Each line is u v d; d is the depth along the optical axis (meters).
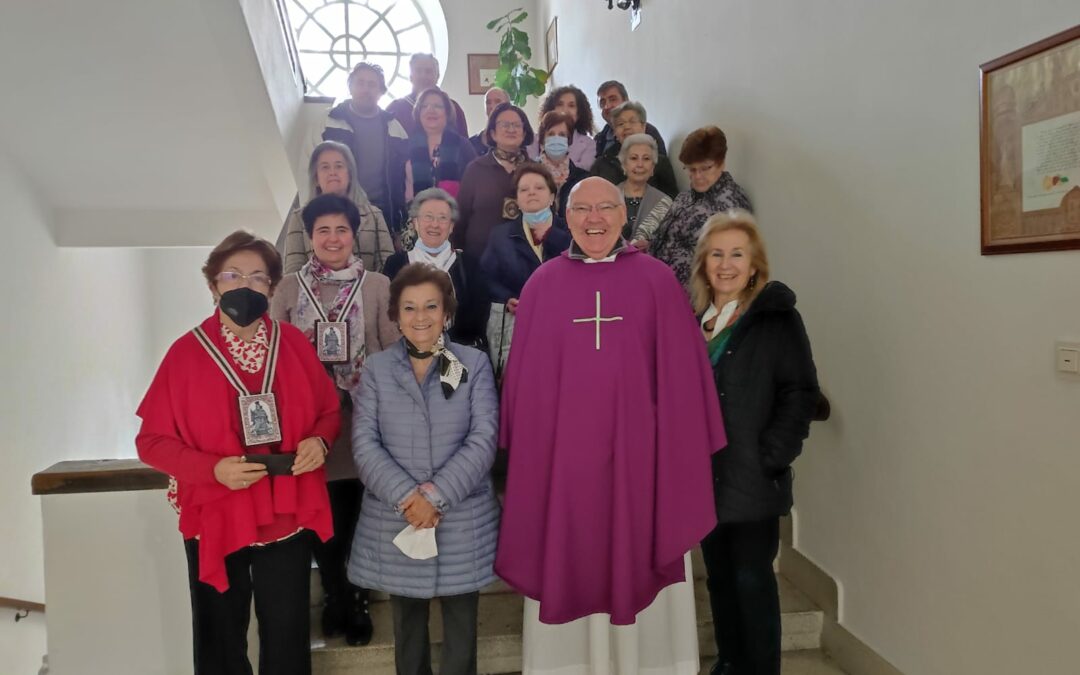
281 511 1.75
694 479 1.90
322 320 2.21
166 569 2.27
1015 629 1.67
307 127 4.24
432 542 1.77
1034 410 1.59
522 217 2.48
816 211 2.39
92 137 3.45
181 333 5.29
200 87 3.37
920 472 1.96
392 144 3.49
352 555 1.89
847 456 2.29
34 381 3.42
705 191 2.79
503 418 1.97
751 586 1.96
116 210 3.87
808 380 1.91
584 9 5.34
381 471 1.78
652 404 1.93
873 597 2.19
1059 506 1.54
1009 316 1.64
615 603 1.88
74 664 2.26
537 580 1.93
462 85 6.38
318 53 6.49
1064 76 1.46
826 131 2.32
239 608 1.85
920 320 1.92
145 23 3.02
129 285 4.61
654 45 3.97
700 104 3.35
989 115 1.65
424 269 1.86
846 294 2.24
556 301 1.96
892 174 2.01
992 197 1.65
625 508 1.89
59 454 3.64
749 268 1.97
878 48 2.04
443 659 1.90
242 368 1.77
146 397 1.76
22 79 3.08
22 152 3.39
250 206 4.13
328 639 2.31
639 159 3.01
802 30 2.44
